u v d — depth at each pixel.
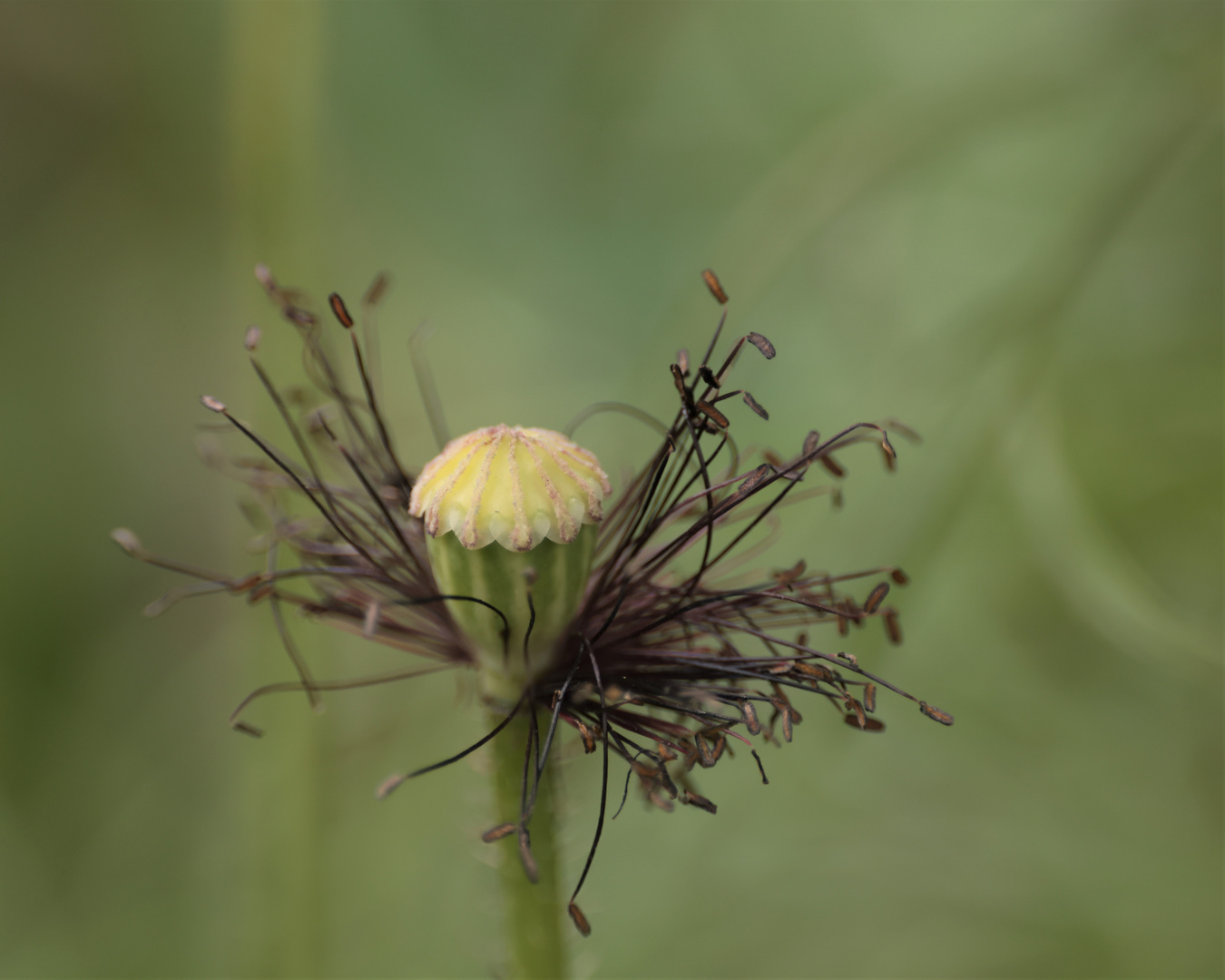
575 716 0.16
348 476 0.17
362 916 0.23
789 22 0.26
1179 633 0.19
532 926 0.17
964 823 0.23
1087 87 0.20
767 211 0.20
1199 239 0.22
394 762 0.24
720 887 0.23
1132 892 0.22
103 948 0.25
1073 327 0.22
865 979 0.22
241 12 0.19
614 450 0.20
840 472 0.17
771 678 0.16
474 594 0.16
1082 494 0.20
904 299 0.24
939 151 0.20
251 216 0.19
